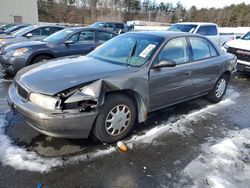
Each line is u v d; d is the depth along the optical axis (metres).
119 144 3.26
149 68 3.49
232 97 5.79
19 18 31.70
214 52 4.89
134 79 3.29
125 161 2.97
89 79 2.98
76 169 2.78
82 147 3.21
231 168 2.93
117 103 3.20
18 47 6.42
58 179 2.61
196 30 10.49
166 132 3.75
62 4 52.09
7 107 4.38
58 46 6.79
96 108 2.92
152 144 3.38
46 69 3.36
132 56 3.71
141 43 3.92
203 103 5.19
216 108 4.94
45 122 2.70
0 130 3.50
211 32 10.87
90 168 2.81
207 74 4.59
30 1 32.16
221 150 3.32
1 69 7.72
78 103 2.81
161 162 2.99
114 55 3.91
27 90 2.94
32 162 2.85
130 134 3.61
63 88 2.78
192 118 4.34
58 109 2.72
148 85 3.49
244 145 3.49
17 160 2.86
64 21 50.28
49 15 49.03
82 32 7.32
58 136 2.83
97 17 54.56
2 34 11.83
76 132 2.89
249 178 2.77
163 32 4.29
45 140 3.32
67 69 3.31
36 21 33.38
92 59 3.88
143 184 2.60
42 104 2.79
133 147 3.28
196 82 4.39
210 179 2.72
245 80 7.70
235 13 64.50
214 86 5.00
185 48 4.19
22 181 2.55
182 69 3.98
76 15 52.34
